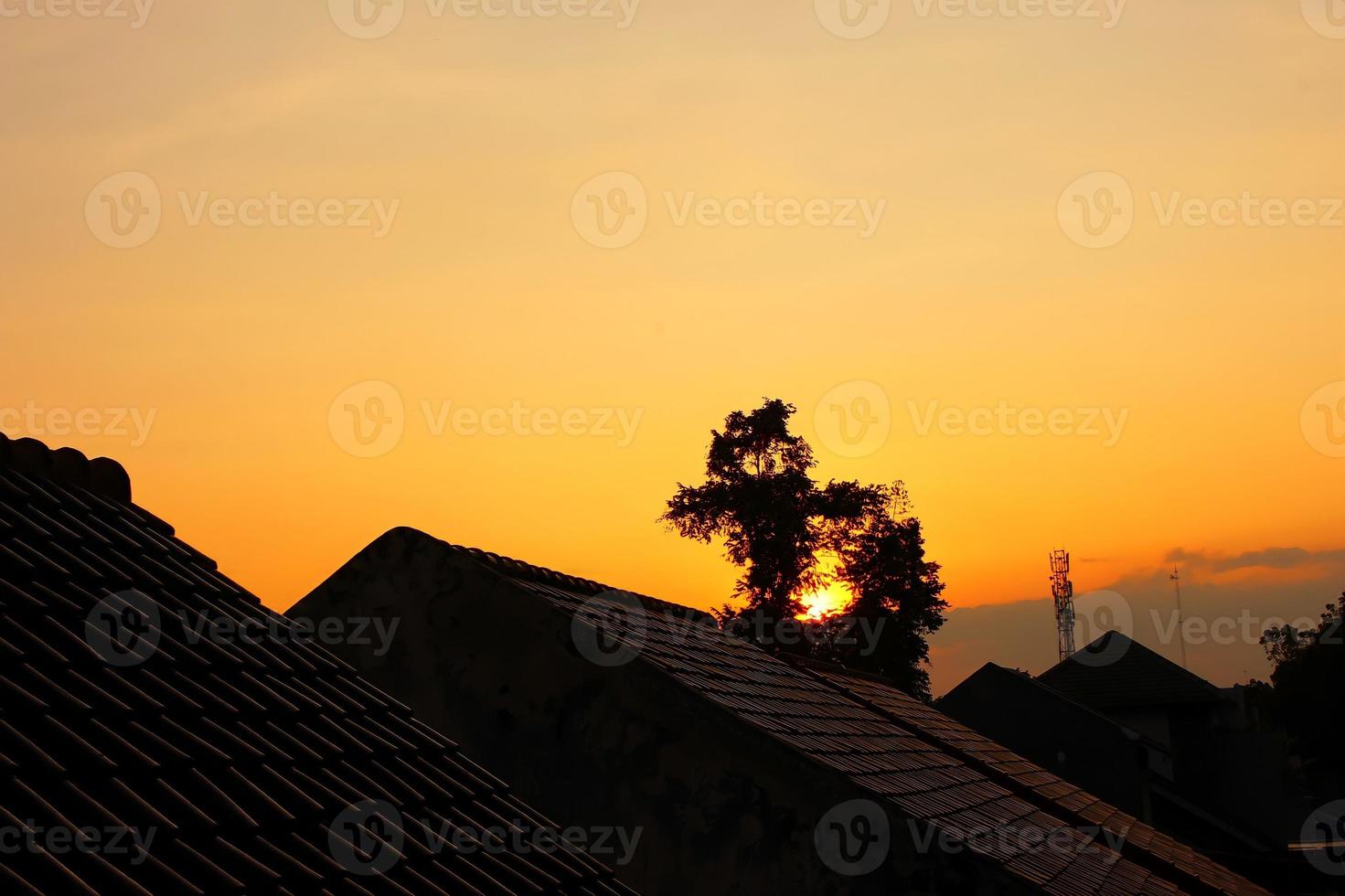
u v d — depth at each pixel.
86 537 7.00
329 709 6.88
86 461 7.84
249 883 4.66
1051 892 8.37
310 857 5.13
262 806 5.27
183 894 4.28
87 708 5.15
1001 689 32.88
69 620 5.91
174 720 5.61
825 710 12.24
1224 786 38.66
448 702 9.58
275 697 6.50
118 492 7.99
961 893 8.17
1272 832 37.91
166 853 4.55
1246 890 17.28
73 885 3.97
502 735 9.37
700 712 8.97
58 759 4.73
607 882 6.84
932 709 21.23
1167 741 38.75
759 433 37.84
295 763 5.95
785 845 8.53
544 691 9.38
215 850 4.77
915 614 41.12
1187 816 35.09
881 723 13.95
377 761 6.62
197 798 5.06
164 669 6.05
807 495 38.03
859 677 19.38
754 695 10.63
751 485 37.38
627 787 8.98
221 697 6.18
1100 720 31.81
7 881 3.76
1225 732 39.44
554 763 9.19
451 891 5.59
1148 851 14.98
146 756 5.07
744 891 8.54
